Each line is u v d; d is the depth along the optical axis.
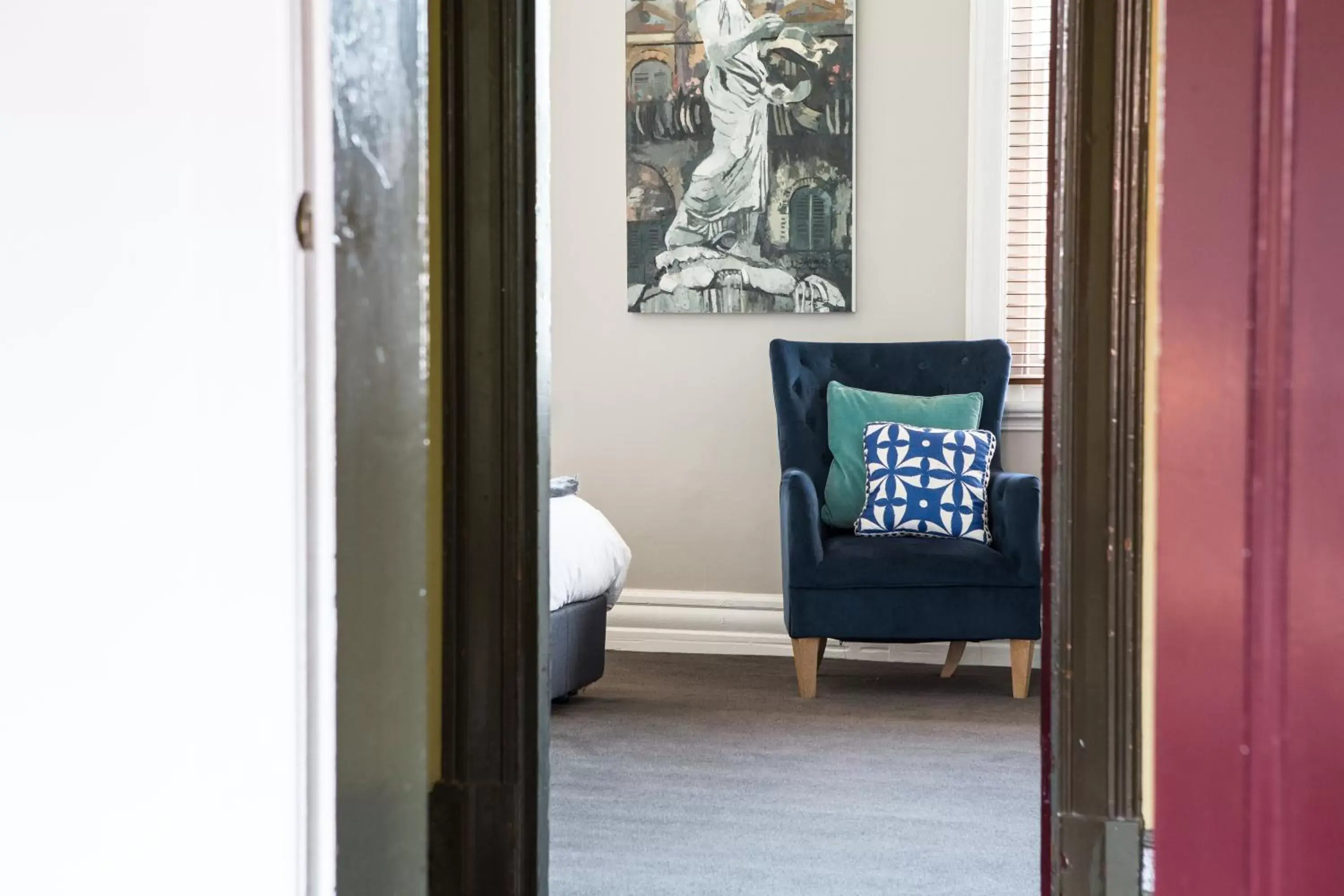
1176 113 1.20
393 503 1.00
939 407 4.26
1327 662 1.17
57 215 0.90
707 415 4.77
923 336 4.61
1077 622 1.98
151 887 0.91
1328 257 1.15
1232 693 1.20
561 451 4.88
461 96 1.96
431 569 2.02
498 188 1.97
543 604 2.03
